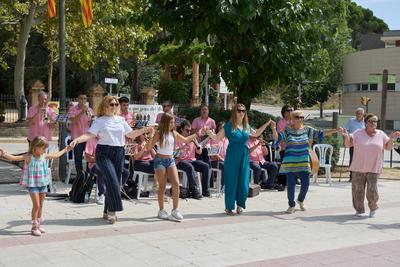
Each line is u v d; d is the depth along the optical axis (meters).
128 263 6.33
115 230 7.87
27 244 7.02
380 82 18.86
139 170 10.36
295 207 10.09
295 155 9.59
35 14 29.17
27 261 6.30
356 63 48.44
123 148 8.33
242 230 8.13
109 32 25.22
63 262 6.30
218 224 8.48
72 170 12.68
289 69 13.23
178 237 7.58
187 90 29.12
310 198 11.25
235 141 9.14
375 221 9.08
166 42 13.63
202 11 12.38
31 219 8.30
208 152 11.47
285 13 12.20
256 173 11.75
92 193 10.66
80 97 11.35
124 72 47.81
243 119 9.21
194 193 10.67
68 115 11.28
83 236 7.48
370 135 9.36
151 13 12.88
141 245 7.11
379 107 46.22
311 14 13.24
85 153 9.93
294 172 9.59
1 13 28.88
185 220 8.70
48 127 11.11
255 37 12.70
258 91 14.12
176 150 10.66
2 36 37.88
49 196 10.23
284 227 8.43
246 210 9.70
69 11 25.48
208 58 14.21
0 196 10.26
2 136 26.59
